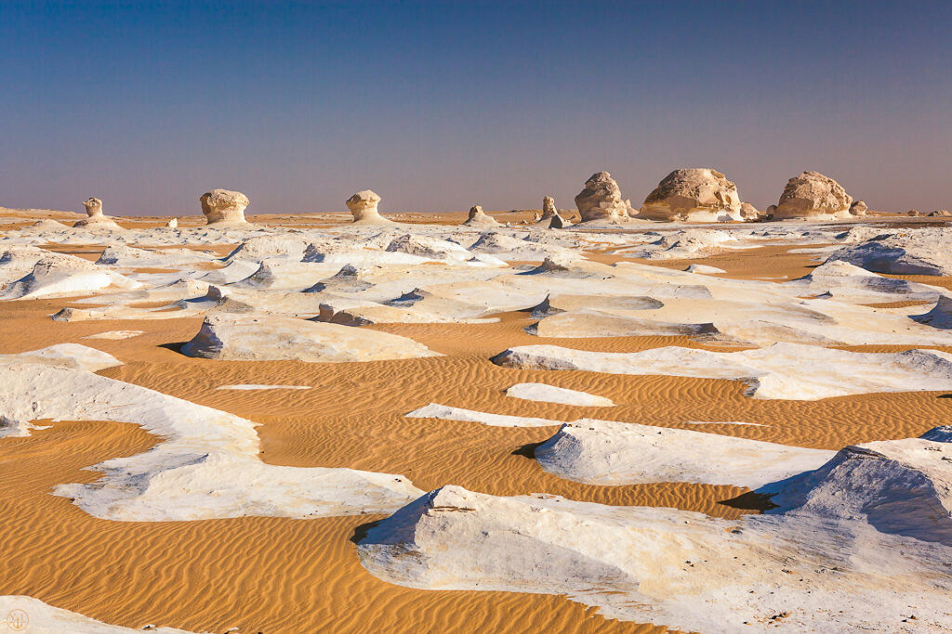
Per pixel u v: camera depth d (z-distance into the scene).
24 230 76.19
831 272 33.44
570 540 7.87
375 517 9.25
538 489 11.01
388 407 16.23
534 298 29.41
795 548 8.27
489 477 11.55
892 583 7.35
